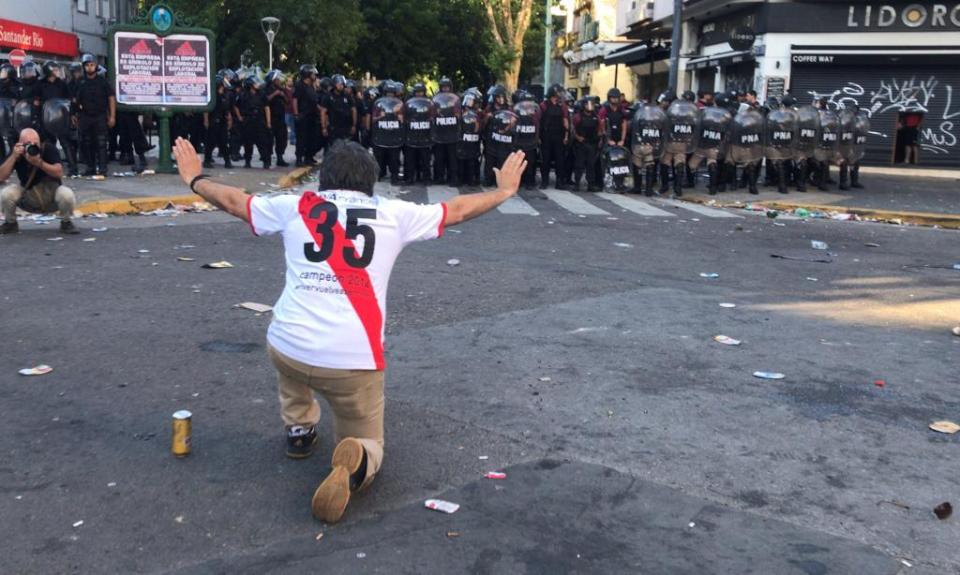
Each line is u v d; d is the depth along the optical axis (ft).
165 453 14.38
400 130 55.93
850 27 81.35
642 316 24.12
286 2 116.98
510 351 20.48
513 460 14.48
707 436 15.71
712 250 36.14
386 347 20.57
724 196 56.08
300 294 12.09
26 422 15.51
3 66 54.03
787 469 14.40
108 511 12.39
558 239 37.35
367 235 11.98
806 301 26.94
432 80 187.21
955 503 13.29
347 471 11.89
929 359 20.84
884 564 11.44
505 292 26.61
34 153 32.32
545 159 57.67
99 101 50.03
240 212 12.44
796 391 18.22
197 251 31.58
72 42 125.90
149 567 10.98
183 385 17.62
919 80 81.87
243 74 60.08
